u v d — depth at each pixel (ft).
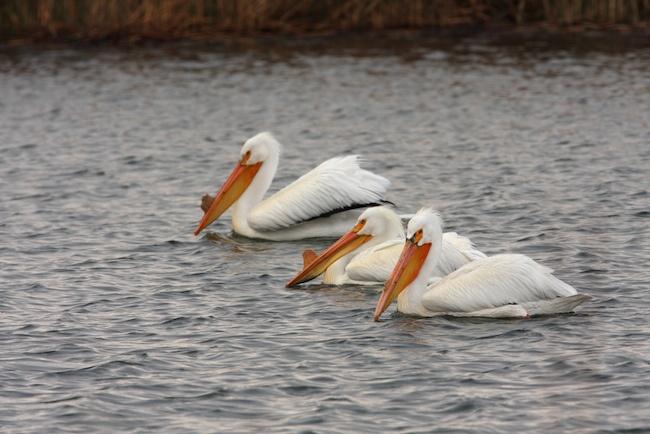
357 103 93.09
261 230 55.26
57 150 78.13
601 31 118.83
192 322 40.86
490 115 87.04
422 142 78.59
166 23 119.44
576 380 34.06
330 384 34.35
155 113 91.04
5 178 69.51
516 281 40.75
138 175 70.18
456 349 37.32
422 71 105.09
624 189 62.08
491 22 122.11
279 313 42.06
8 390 34.22
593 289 43.80
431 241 42.01
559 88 96.12
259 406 32.76
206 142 80.59
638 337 37.83
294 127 85.15
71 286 45.93
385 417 31.71
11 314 41.98
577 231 53.31
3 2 119.44
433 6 121.70
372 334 39.29
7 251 51.85
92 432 31.19
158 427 31.42
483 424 31.07
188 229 56.85
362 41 118.62
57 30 118.93
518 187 63.62
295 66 108.37
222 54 113.80
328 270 46.73
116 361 36.58
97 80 103.40
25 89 100.22
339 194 54.65
